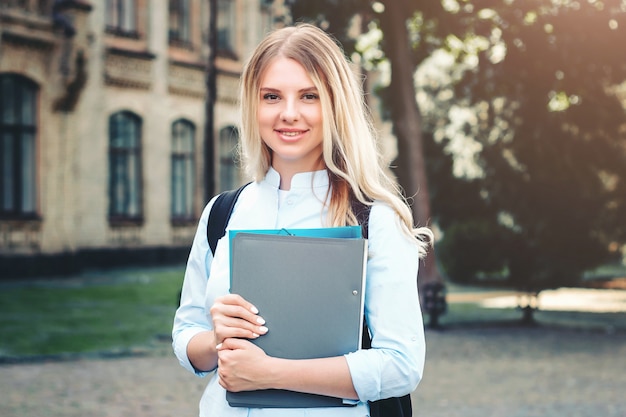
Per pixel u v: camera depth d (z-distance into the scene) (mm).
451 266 20156
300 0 12891
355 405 1735
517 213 15664
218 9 25812
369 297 1763
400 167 14188
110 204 22125
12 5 18047
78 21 19141
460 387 7992
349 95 1837
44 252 18875
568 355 10328
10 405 6836
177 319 2000
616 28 13008
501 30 13562
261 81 1861
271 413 1719
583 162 14945
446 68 16609
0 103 18344
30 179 18906
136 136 22906
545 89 13930
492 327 13328
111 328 11547
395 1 13680
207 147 14781
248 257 1710
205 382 8023
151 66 23125
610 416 6734
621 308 16969
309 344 1678
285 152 1844
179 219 24125
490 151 15625
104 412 6652
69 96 19219
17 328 11172
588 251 15297
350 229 1751
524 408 7027
